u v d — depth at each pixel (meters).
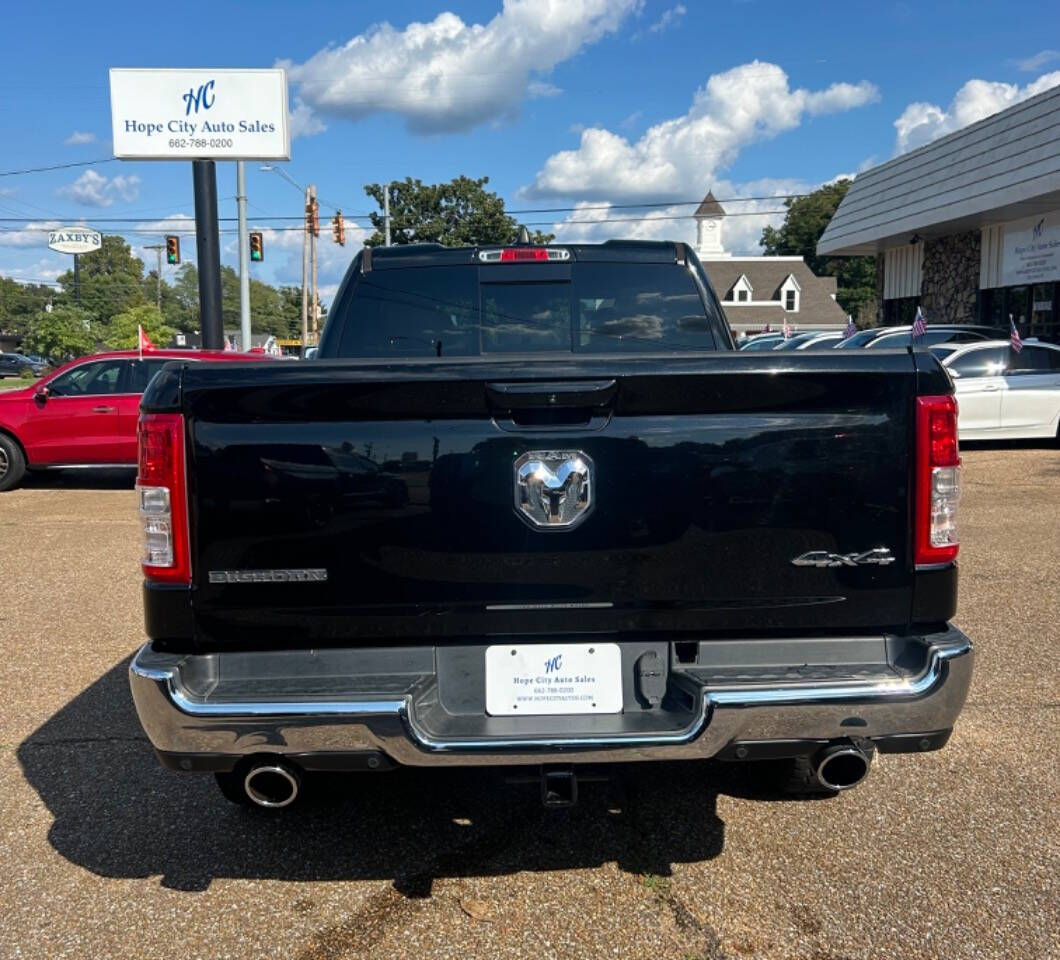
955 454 2.62
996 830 3.24
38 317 65.88
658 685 2.69
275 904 2.86
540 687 2.67
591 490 2.58
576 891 2.91
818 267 87.62
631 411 2.57
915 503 2.61
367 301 4.26
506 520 2.58
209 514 2.57
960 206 18.28
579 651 2.67
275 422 2.55
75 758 3.91
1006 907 2.79
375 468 2.56
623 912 2.80
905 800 3.46
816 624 2.65
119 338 60.66
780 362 2.55
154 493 2.57
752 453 2.58
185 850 3.18
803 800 3.49
